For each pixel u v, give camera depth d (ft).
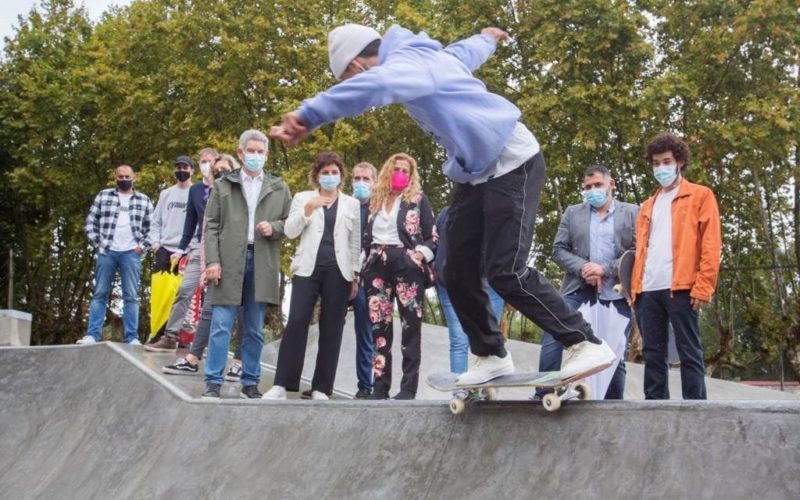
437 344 45.75
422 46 15.98
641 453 15.02
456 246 17.01
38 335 112.57
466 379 17.38
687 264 22.00
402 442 19.24
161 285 37.40
